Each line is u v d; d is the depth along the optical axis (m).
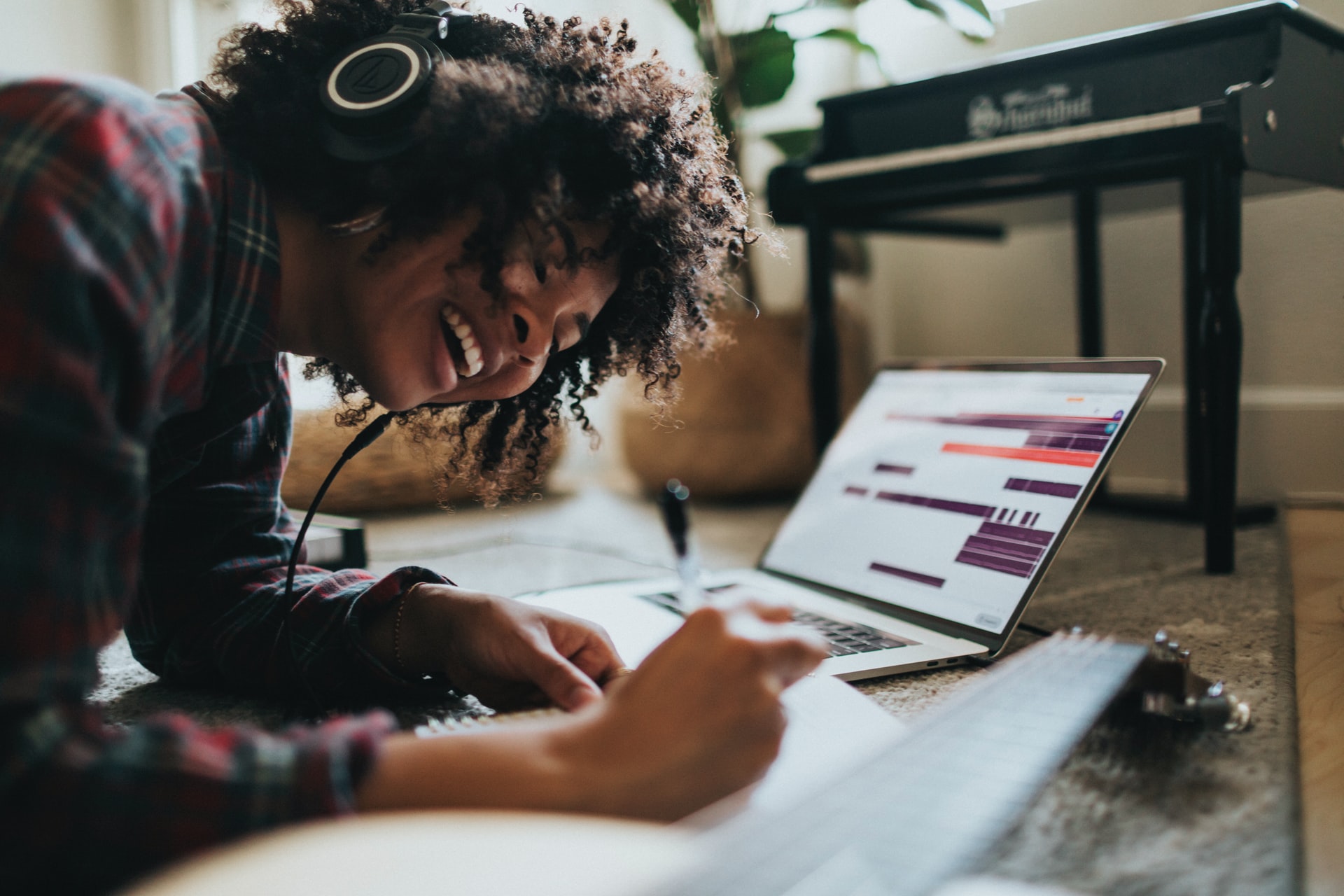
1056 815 0.53
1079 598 1.13
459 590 0.77
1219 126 1.11
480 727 0.58
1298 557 1.34
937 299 2.30
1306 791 0.59
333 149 0.64
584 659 0.70
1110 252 1.98
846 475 1.18
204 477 0.85
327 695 0.79
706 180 0.83
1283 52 1.15
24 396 0.40
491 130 0.63
